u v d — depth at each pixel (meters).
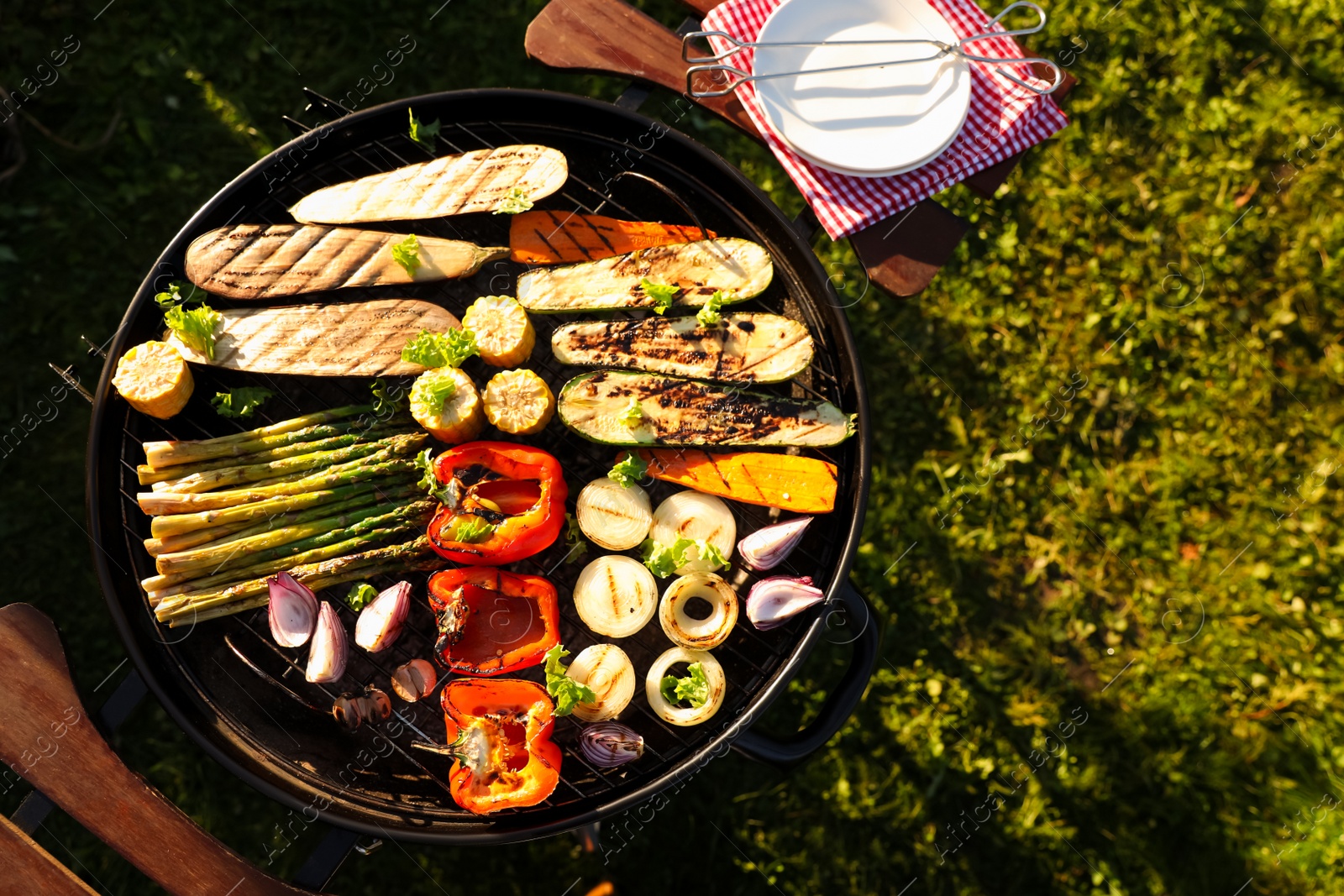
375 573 1.11
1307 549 1.41
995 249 1.44
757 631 1.13
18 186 1.41
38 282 1.40
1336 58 1.46
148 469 1.09
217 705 1.10
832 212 1.09
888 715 1.38
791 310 1.14
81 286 1.40
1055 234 1.45
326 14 1.45
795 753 1.07
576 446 1.14
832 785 1.37
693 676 1.07
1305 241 1.44
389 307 1.11
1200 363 1.43
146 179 1.42
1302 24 1.47
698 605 1.13
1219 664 1.39
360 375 1.11
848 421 1.09
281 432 1.10
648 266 1.11
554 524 1.08
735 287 1.11
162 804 1.07
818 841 1.37
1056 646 1.39
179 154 1.43
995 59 1.06
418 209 1.11
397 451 1.10
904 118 1.08
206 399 1.13
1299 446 1.42
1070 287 1.44
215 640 1.11
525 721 1.06
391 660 1.13
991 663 1.39
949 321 1.44
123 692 1.08
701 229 1.09
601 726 1.07
